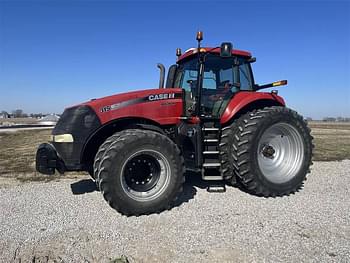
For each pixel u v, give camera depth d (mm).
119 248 3070
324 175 6320
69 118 4449
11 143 16000
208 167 4695
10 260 2918
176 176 4211
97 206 4402
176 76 5816
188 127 4723
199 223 3676
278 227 3521
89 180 6121
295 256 2873
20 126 44188
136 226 3623
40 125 47688
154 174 4199
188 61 5562
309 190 5137
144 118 4637
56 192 5191
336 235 3301
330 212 3996
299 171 4945
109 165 3930
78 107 4465
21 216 3998
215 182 5590
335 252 2938
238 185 5250
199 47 4906
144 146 4066
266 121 4707
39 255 2980
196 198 4656
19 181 6078
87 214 4062
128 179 4078
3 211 4203
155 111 4695
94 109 4406
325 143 13977
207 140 4836
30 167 7719
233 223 3660
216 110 5094
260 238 3252
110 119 4438
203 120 4938
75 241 3232
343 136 19312
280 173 4895
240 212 4027
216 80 5328
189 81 5297
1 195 5012
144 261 2832
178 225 3627
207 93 5223
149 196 4070
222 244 3127
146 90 4793
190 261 2812
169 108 4793
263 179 4648
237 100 4902
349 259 2809
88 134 4367
